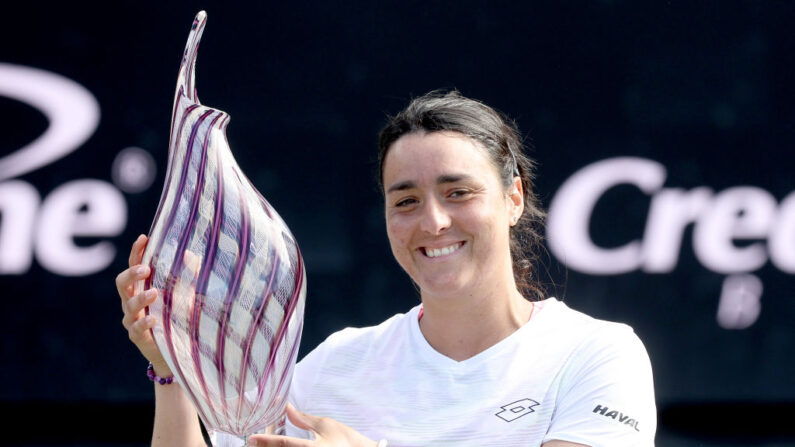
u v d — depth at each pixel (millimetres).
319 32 17406
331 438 7348
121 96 17391
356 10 17422
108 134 17406
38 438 17688
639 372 7754
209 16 17328
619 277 17625
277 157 17344
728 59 17531
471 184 7668
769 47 17516
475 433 7723
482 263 7824
